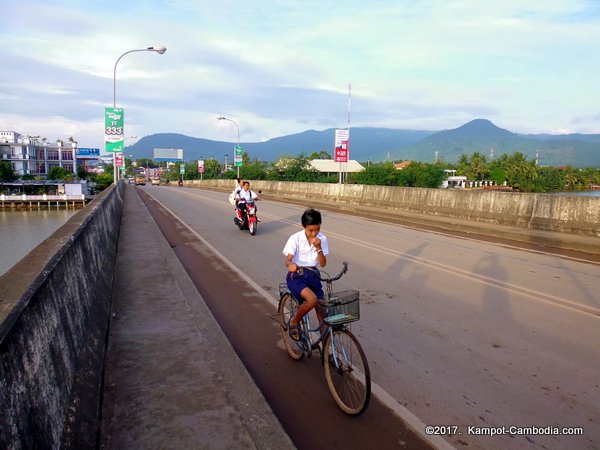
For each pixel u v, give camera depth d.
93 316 4.71
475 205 16.44
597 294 7.14
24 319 2.47
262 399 3.68
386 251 10.70
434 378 4.29
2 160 91.19
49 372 2.74
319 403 3.87
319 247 4.16
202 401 3.61
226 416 3.41
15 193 87.00
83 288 4.63
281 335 5.38
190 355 4.45
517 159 99.69
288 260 4.35
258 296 6.94
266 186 38.94
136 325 5.27
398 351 4.89
